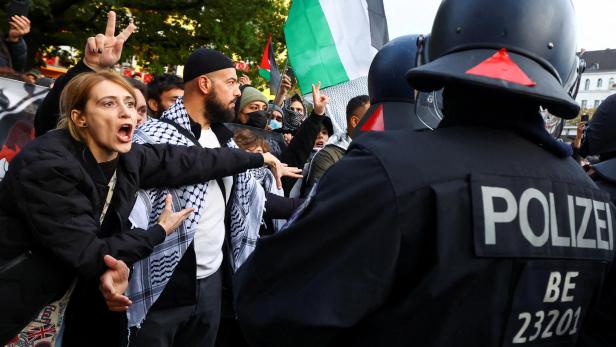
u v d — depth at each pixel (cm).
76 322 215
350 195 100
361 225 100
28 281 188
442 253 97
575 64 119
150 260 231
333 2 412
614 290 146
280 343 104
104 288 193
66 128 204
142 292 229
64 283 195
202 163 240
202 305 257
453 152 104
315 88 354
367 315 104
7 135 331
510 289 102
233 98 277
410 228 98
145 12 1018
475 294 100
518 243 101
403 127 189
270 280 106
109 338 222
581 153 219
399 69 192
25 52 416
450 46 112
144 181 228
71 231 187
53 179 186
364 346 104
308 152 351
